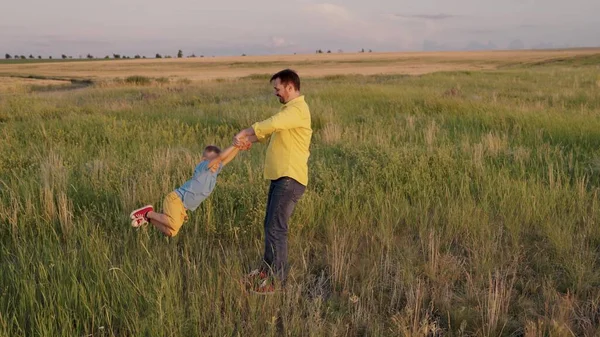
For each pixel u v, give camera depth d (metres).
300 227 5.01
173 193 4.18
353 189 5.89
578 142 8.63
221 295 3.80
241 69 72.44
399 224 5.32
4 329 3.08
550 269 4.24
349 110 13.19
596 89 18.22
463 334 3.41
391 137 9.38
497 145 8.18
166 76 48.69
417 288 3.83
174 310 3.40
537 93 17.48
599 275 4.13
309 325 3.37
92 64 95.44
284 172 3.88
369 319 3.48
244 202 5.41
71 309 3.38
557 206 5.64
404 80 27.50
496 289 3.54
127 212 5.38
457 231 5.00
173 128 10.32
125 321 3.29
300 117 3.79
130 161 7.35
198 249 4.61
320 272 4.33
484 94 17.17
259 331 3.38
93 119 11.19
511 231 4.91
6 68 74.62
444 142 8.91
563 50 174.75
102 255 4.15
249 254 4.58
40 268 3.80
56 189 5.80
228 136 10.15
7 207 5.27
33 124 10.67
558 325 3.30
